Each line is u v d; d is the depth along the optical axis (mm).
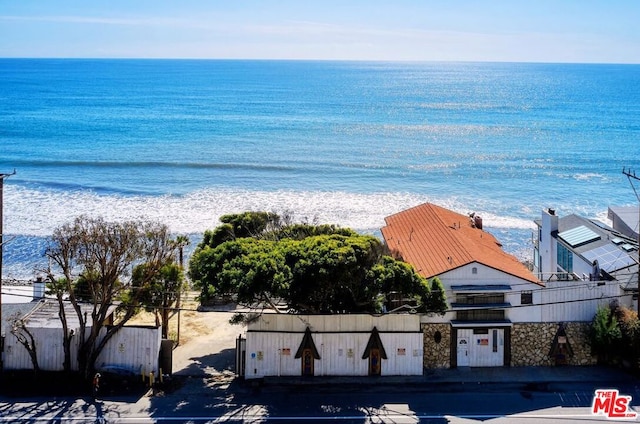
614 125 157625
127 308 36594
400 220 50094
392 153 117250
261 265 34000
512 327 37094
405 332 35875
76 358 35469
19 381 34750
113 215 73500
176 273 37656
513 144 129250
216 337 41500
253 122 159250
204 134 138125
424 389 34250
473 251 38375
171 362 35594
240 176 96188
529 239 67375
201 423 30344
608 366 37219
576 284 37156
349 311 36594
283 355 35812
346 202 81250
